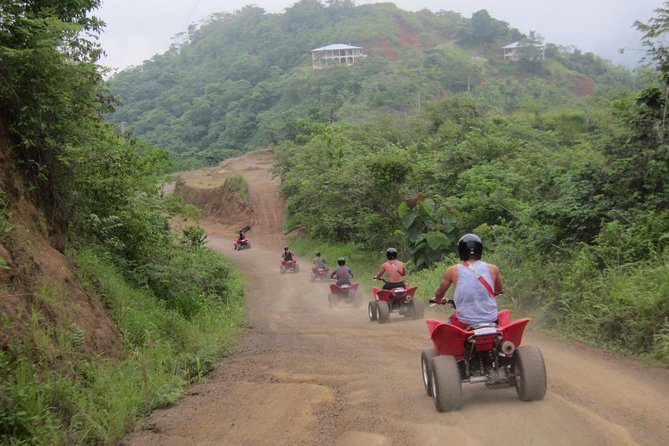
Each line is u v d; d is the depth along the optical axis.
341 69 137.62
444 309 14.16
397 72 134.00
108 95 14.61
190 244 25.30
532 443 4.82
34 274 7.56
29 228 8.59
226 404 7.02
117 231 13.62
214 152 111.38
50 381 6.09
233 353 10.81
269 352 10.44
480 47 186.00
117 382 7.05
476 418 5.55
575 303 10.28
